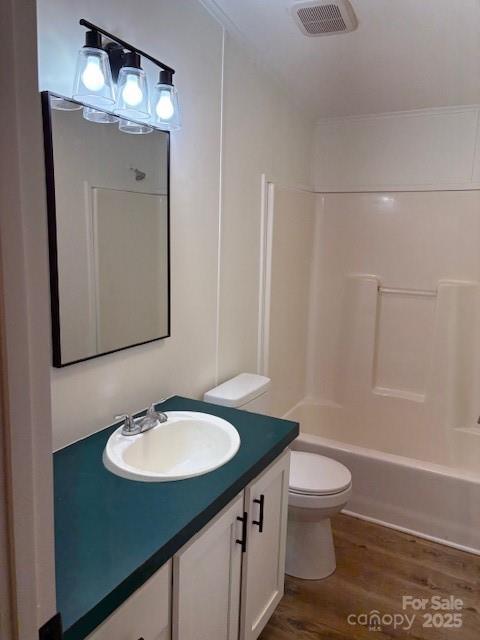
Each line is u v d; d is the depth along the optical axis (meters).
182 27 1.84
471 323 3.07
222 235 2.28
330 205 3.38
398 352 3.31
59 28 1.35
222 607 1.42
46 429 0.57
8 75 0.49
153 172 1.76
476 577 2.27
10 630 0.55
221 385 2.29
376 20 1.91
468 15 1.84
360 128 3.21
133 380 1.80
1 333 0.50
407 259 3.21
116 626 0.96
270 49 2.24
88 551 1.03
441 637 1.91
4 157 0.49
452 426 3.16
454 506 2.49
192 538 1.19
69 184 1.43
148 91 1.67
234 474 1.38
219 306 2.32
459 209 3.03
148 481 1.32
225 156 2.23
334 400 3.51
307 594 2.13
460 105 2.90
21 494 0.54
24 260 0.52
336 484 2.13
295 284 3.21
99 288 1.58
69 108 1.40
